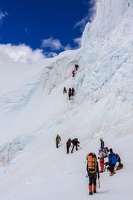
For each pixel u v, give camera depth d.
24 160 25.16
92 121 24.62
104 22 34.75
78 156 19.27
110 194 9.62
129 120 21.81
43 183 15.97
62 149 22.83
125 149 17.27
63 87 38.00
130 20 31.83
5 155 28.22
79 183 13.28
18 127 36.44
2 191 18.58
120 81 26.17
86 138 23.36
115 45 29.05
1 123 39.28
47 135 28.06
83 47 37.97
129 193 9.03
